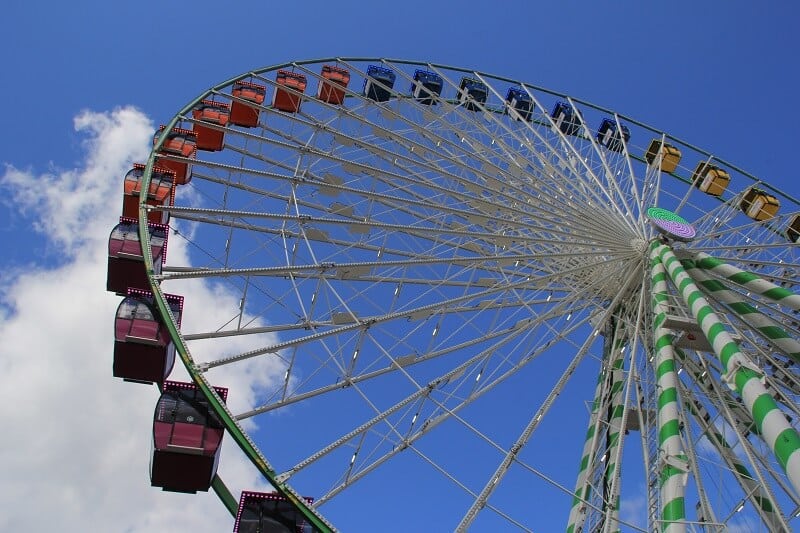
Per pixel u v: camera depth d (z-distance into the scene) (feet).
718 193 97.50
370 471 52.42
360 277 65.51
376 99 101.60
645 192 77.56
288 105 94.43
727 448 62.75
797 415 57.41
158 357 62.69
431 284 68.03
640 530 51.49
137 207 73.87
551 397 58.44
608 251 70.69
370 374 58.54
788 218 83.97
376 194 67.92
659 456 51.83
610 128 100.07
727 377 47.21
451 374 57.82
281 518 51.93
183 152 78.95
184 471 55.31
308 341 55.52
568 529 62.18
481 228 75.87
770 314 68.80
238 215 61.31
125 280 67.97
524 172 76.02
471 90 100.17
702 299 55.31
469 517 51.34
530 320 66.44
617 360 67.82
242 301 58.59
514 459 54.19
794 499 56.18
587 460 64.49
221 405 50.67
